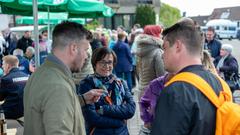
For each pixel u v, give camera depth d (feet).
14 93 16.96
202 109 6.01
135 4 151.23
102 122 11.07
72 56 7.75
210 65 11.45
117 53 34.14
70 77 7.67
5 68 17.58
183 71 6.48
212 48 25.73
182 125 5.93
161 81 11.53
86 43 7.93
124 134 11.61
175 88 6.15
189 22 7.01
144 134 12.13
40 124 7.25
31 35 51.31
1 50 40.81
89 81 11.58
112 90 11.57
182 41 6.57
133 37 42.98
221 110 6.08
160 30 16.72
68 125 7.11
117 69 34.09
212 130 6.09
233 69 23.77
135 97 31.71
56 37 7.73
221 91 6.35
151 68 16.44
